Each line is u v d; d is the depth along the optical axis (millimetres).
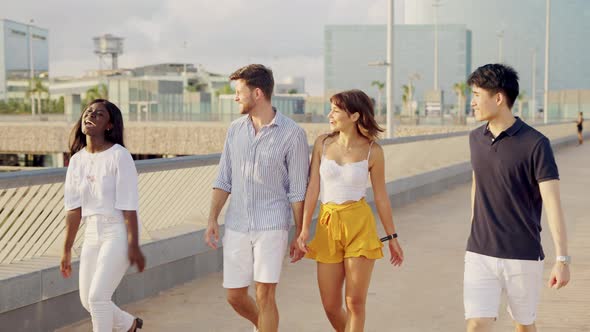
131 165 4250
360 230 4250
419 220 11125
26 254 5258
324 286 4367
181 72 150000
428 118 57719
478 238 3773
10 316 4836
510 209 3693
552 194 3580
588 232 10016
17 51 156375
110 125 4293
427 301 6395
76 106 66000
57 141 58906
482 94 3688
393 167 12703
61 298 5277
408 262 8031
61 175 5273
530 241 3699
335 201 4273
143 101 78188
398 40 163375
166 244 6453
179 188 6836
